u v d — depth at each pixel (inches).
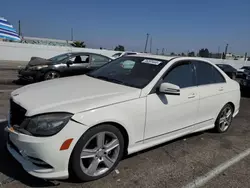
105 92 120.9
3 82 374.6
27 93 118.6
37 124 98.6
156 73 138.5
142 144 131.0
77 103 106.7
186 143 167.8
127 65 158.2
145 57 160.1
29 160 102.7
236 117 251.3
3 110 211.3
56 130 98.6
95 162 112.4
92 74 164.6
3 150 135.3
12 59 925.2
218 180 123.2
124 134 121.6
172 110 139.8
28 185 106.2
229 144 172.1
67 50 1018.1
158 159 140.2
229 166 138.9
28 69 362.9
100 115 107.3
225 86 184.1
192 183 118.7
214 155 152.2
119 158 121.2
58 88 126.1
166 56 161.2
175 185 115.8
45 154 97.5
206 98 163.8
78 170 106.0
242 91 395.9
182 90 147.6
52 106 103.1
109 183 112.6
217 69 183.3
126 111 117.3
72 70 381.7
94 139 110.7
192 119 157.4
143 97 125.5
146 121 127.3
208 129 184.1
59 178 102.5
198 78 163.2
